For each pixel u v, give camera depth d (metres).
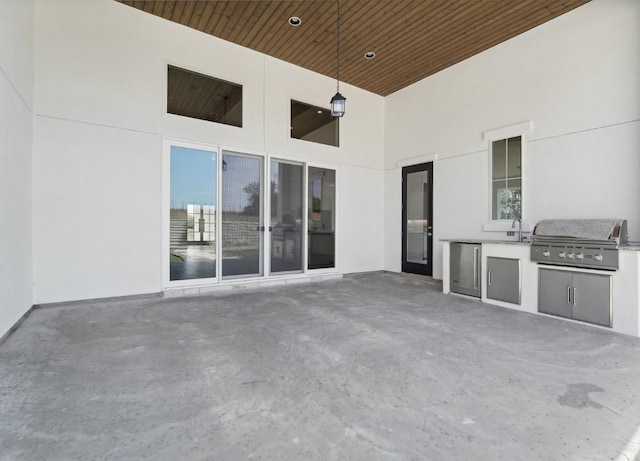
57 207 3.82
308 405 1.79
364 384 2.04
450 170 5.76
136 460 1.36
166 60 4.56
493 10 4.21
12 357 2.41
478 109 5.32
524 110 4.70
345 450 1.43
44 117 3.75
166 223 4.59
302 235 6.00
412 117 6.47
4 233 2.76
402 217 6.70
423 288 5.32
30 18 3.55
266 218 5.54
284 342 2.78
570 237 3.50
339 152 6.45
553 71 4.38
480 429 1.59
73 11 3.93
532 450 1.44
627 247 3.12
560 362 2.40
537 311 3.78
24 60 3.35
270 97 5.55
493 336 2.98
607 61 3.89
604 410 1.77
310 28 4.70
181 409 1.74
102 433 1.53
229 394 1.91
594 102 3.99
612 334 3.07
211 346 2.68
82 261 3.98
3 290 2.75
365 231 6.86
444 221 5.86
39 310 3.67
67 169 3.88
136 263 4.35
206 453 1.40
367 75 6.14
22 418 1.65
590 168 4.02
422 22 4.50
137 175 4.35
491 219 5.14
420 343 2.78
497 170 5.08
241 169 5.33
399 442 1.48
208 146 4.95
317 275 6.07
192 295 4.62
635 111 3.68
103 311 3.71
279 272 5.73
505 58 4.94
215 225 5.04
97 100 4.07
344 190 6.54
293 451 1.42
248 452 1.41
